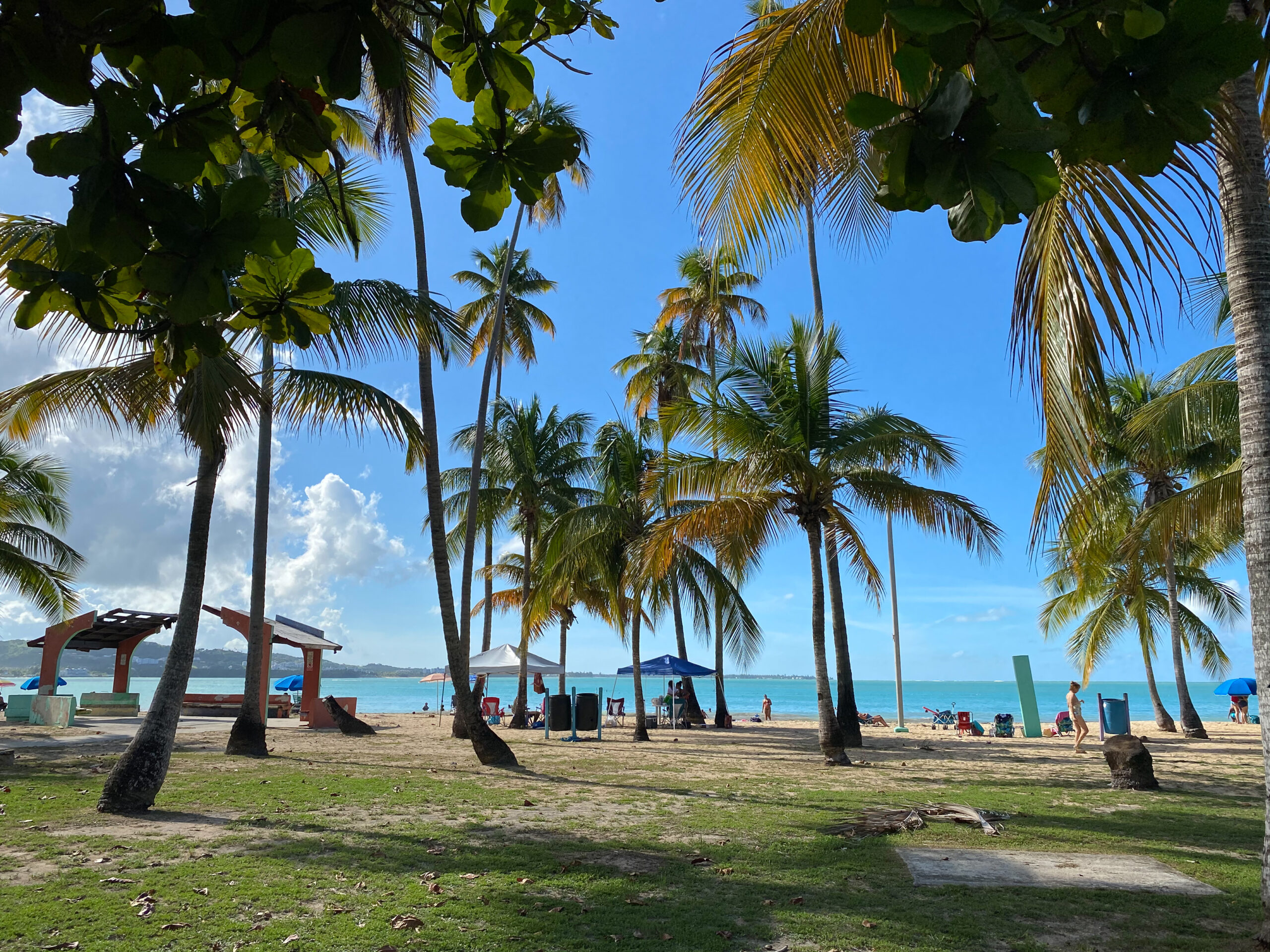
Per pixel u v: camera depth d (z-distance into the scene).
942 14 0.92
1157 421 14.99
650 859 7.20
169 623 28.69
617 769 14.48
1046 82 1.12
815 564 16.02
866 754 18.23
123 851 7.00
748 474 15.33
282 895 5.77
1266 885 4.99
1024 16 0.93
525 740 21.73
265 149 1.57
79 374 9.02
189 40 1.10
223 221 1.16
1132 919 5.59
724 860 7.19
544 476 27.22
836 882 6.47
